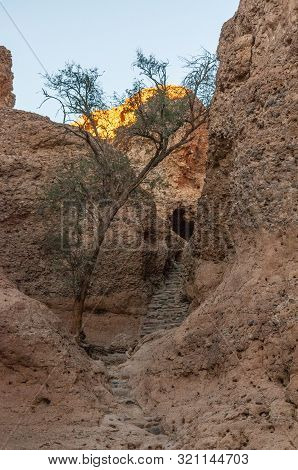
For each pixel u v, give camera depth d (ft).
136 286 63.00
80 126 55.57
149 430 32.94
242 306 34.76
